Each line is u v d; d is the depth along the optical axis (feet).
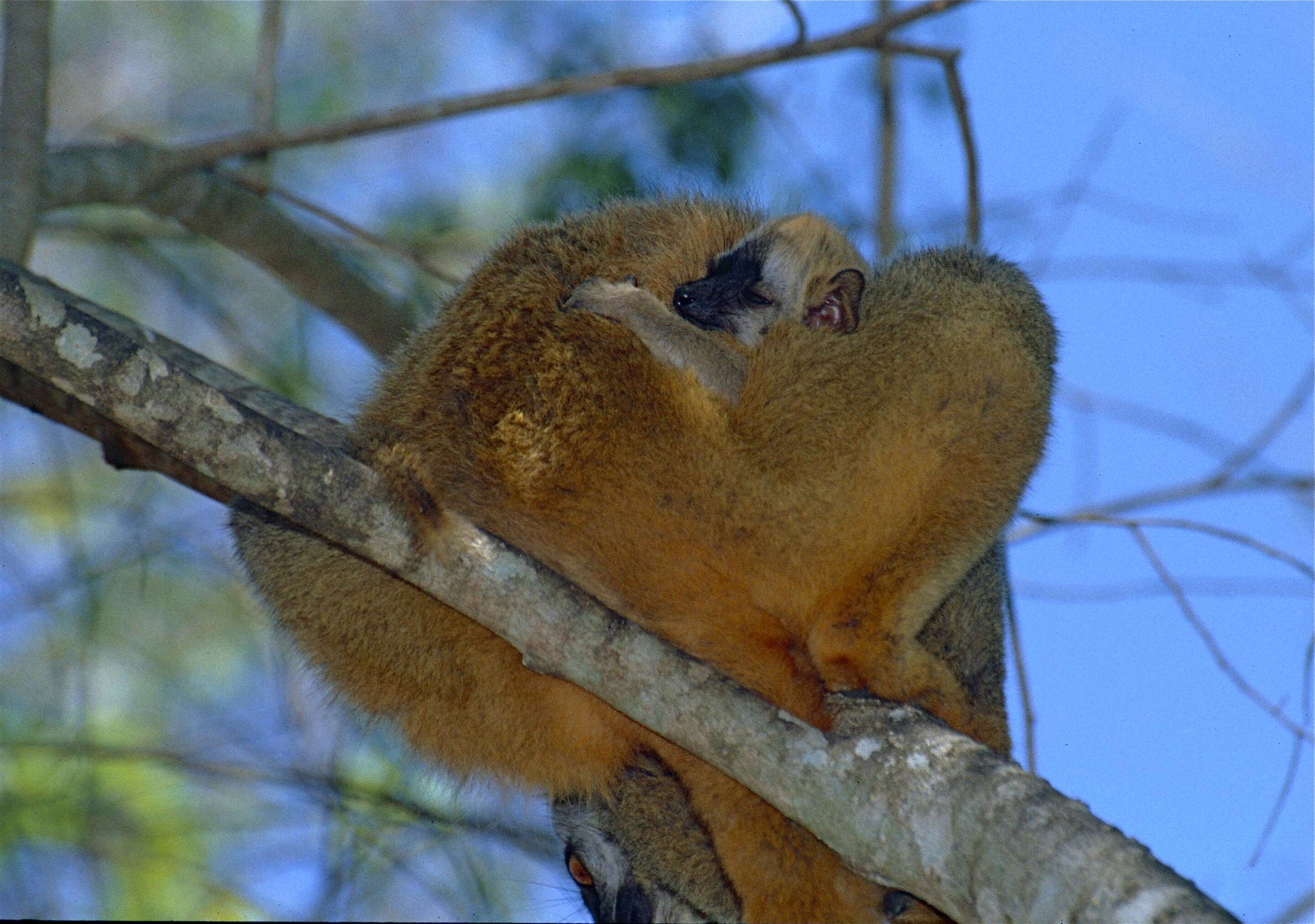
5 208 36.94
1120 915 19.08
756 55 43.19
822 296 27.81
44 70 39.09
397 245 46.73
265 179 44.88
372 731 30.50
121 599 47.11
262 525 28.94
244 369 53.47
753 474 25.26
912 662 25.85
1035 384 26.32
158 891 41.50
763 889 28.60
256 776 40.57
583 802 32.17
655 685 23.82
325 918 38.68
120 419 22.80
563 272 29.12
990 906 20.67
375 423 26.99
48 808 41.86
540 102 45.91
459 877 39.11
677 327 26.30
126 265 56.65
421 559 23.84
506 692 27.76
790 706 26.37
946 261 27.81
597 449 25.55
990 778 21.94
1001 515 25.81
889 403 25.31
